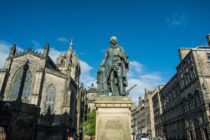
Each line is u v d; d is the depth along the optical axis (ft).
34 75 158.20
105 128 20.15
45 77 157.79
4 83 149.69
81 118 218.79
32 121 114.21
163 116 206.18
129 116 20.58
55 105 152.66
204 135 114.83
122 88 23.80
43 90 153.69
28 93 151.33
